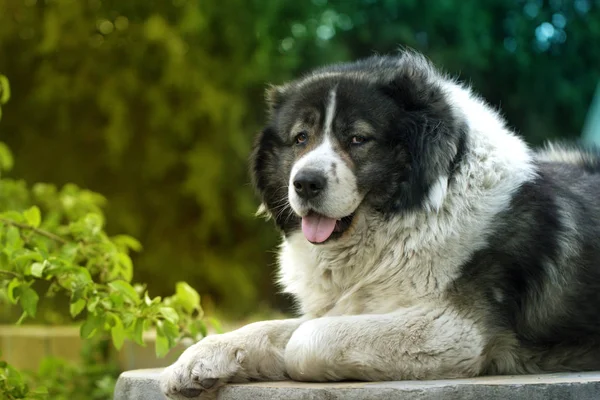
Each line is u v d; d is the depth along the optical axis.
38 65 18.52
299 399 5.89
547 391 5.64
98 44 18.09
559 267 6.81
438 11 21.88
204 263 18.16
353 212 6.86
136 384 6.63
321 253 7.07
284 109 7.41
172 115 18.02
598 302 6.93
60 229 9.47
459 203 6.65
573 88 23.41
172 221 18.64
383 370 6.11
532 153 7.61
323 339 6.09
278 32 19.97
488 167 6.80
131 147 18.39
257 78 18.52
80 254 8.99
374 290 6.80
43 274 7.63
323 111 6.97
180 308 8.62
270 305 18.94
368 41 21.84
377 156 6.82
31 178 18.45
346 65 7.54
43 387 8.32
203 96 17.64
